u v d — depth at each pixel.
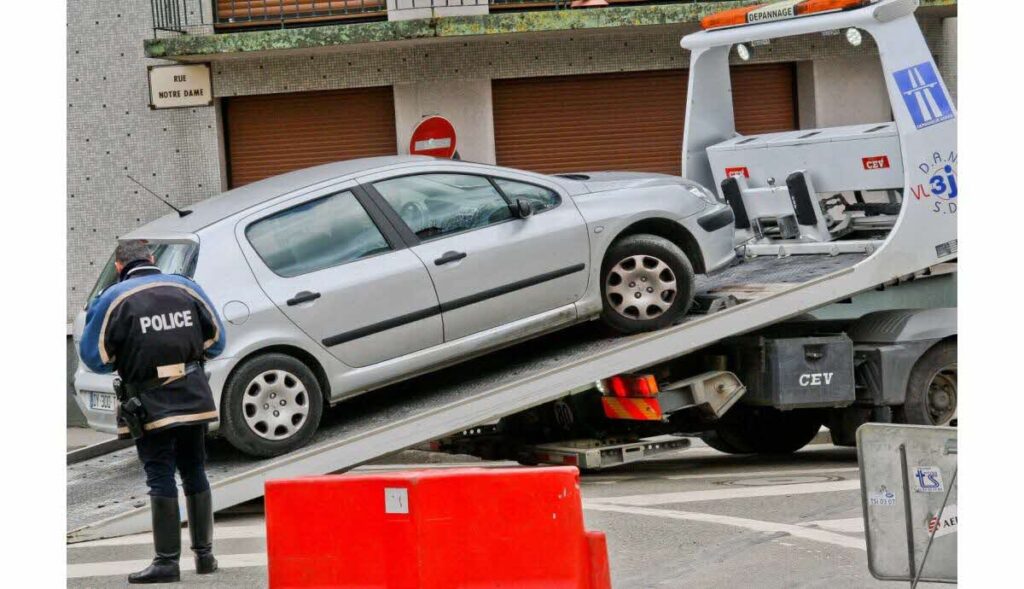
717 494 10.38
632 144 19.08
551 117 18.95
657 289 10.97
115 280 10.59
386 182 10.45
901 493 6.21
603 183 11.20
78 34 18.30
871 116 19.12
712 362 11.62
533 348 11.44
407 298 10.18
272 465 9.69
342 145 18.80
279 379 9.87
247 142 18.75
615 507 9.91
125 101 18.38
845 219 12.58
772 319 10.94
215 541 9.29
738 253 12.83
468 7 18.23
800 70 19.30
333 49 17.97
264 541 9.24
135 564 8.50
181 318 8.05
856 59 19.00
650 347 10.60
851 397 11.59
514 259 10.52
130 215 18.45
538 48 18.56
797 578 7.52
